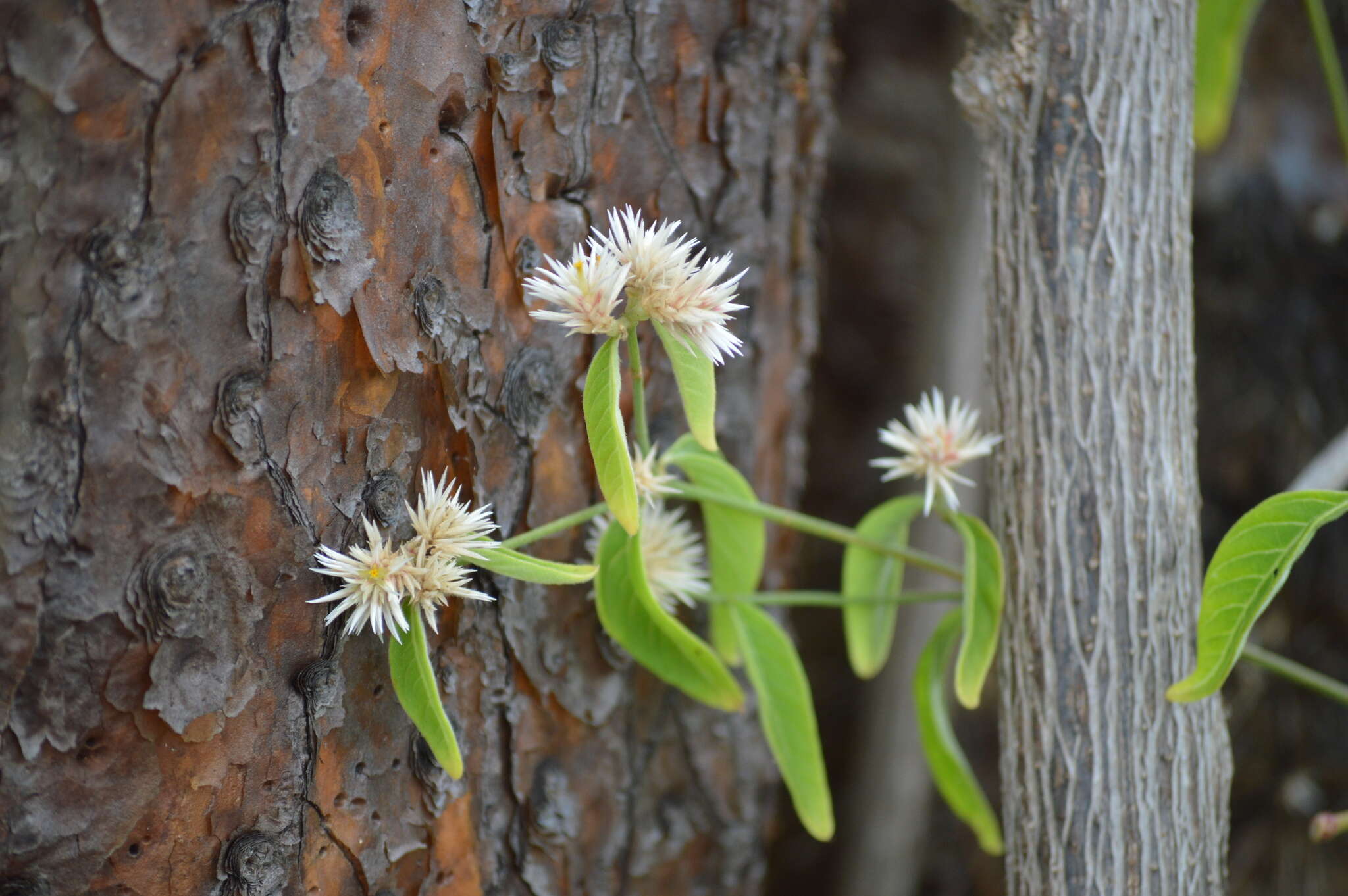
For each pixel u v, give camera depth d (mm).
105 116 798
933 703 878
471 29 829
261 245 810
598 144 854
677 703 891
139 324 803
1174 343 846
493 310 843
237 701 818
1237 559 816
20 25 792
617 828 883
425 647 809
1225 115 951
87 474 803
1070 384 842
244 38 805
